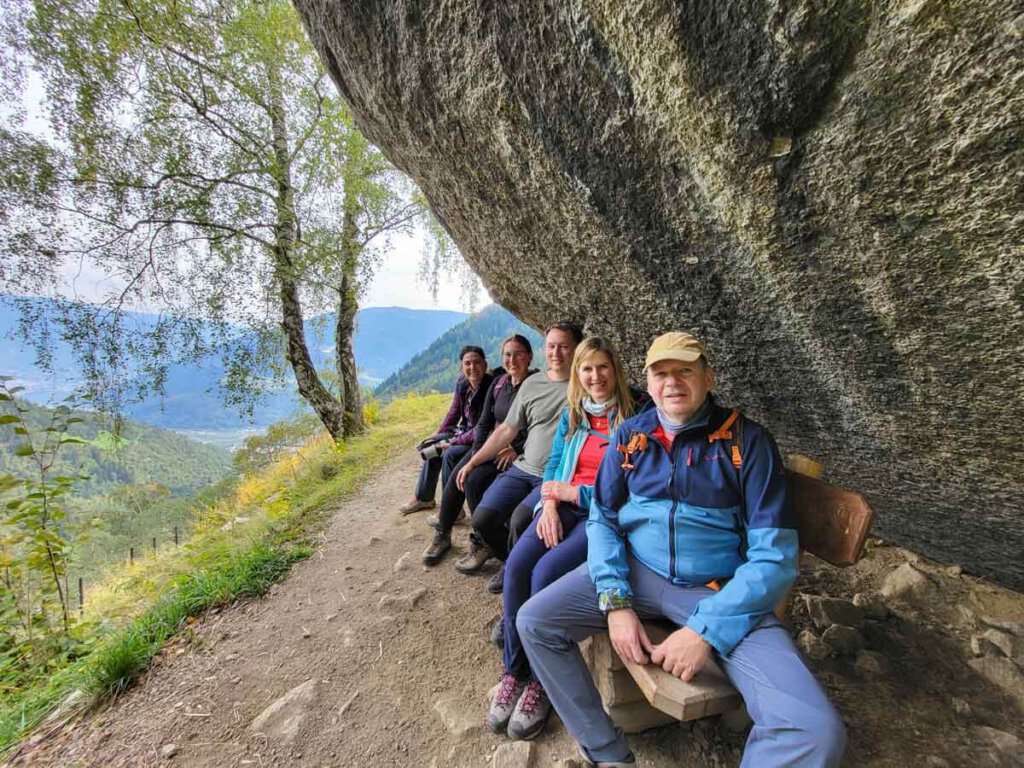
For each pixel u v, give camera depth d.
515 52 1.34
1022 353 1.03
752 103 0.99
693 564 1.41
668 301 1.84
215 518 6.41
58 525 3.08
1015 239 0.86
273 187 6.45
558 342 2.39
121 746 1.80
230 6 5.57
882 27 0.76
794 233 1.18
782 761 1.06
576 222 1.79
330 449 7.12
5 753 1.85
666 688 1.21
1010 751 1.35
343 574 3.02
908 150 0.87
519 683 1.78
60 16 4.56
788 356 1.63
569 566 1.73
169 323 5.68
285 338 7.02
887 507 2.07
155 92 5.24
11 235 4.58
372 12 1.69
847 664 1.75
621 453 1.59
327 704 1.92
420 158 2.28
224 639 2.41
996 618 1.88
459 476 2.79
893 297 1.15
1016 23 0.64
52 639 2.89
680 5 0.95
